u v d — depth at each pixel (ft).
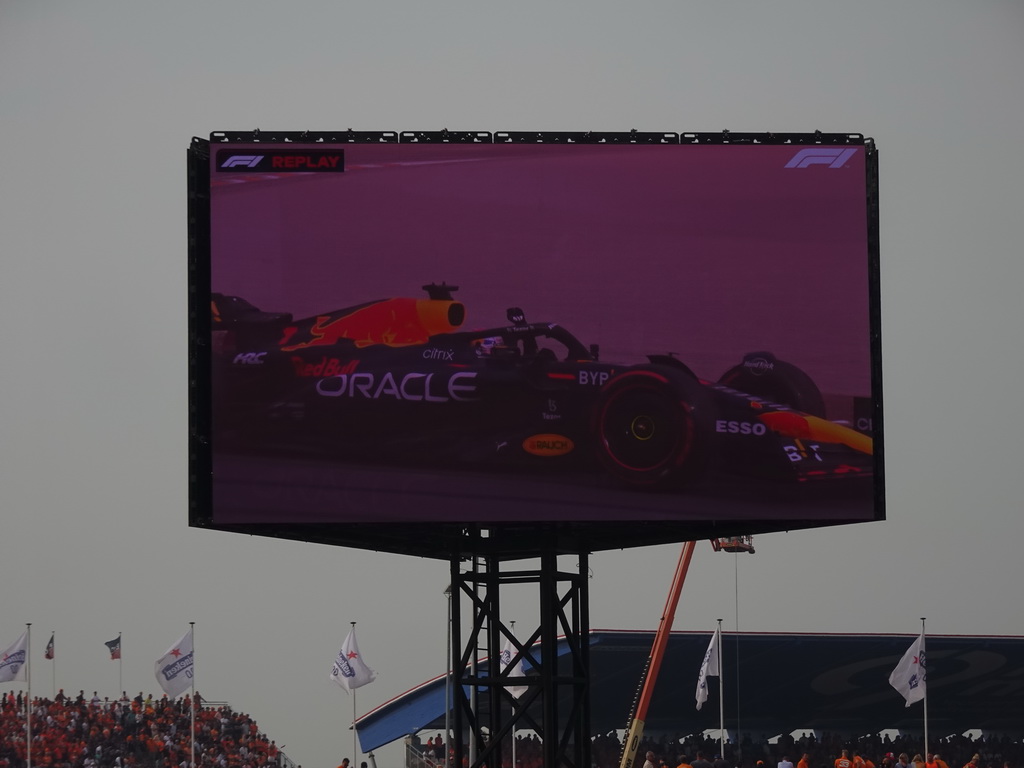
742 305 107.76
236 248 106.83
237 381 106.11
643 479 106.63
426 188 107.86
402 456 106.11
